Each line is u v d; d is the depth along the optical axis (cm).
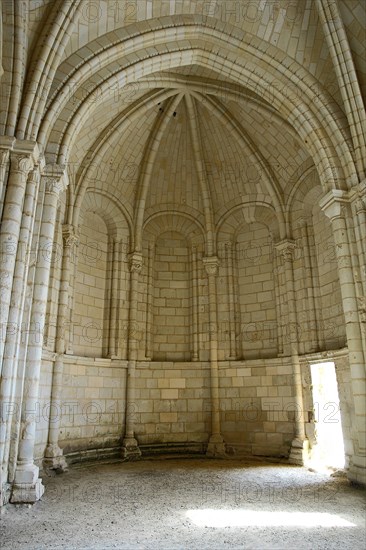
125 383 1541
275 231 1633
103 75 1163
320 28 1162
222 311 1661
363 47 1139
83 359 1420
